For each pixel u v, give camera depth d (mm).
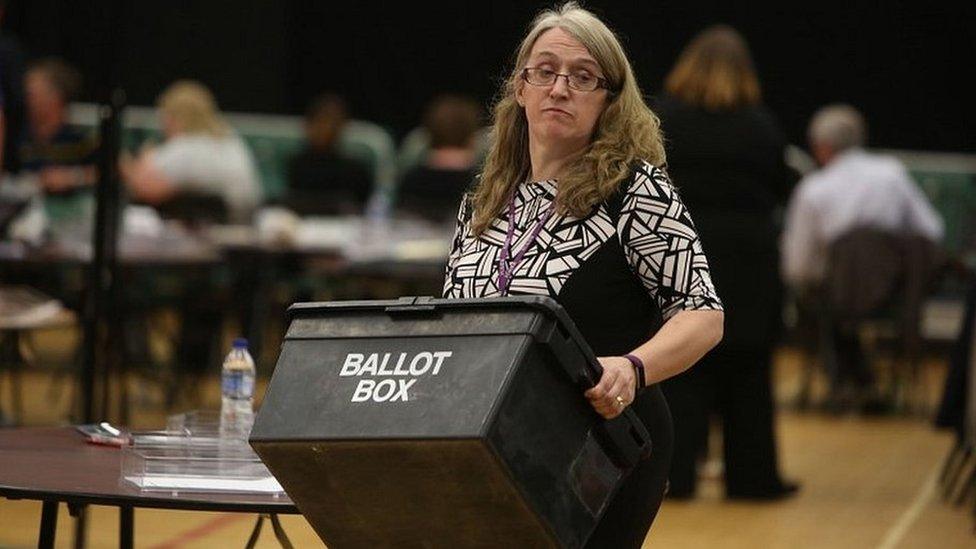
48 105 21141
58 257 16453
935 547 12875
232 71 31625
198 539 12203
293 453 5828
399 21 32031
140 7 31203
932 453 18234
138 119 27797
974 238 23406
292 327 6121
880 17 30484
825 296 20781
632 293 6652
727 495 14922
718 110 14500
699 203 14461
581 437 5816
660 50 30922
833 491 15523
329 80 32250
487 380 5594
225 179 22047
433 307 5855
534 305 5688
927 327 25047
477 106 31828
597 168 6598
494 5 31719
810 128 30812
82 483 6645
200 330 20547
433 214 21125
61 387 20578
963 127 30359
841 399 21938
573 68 6723
